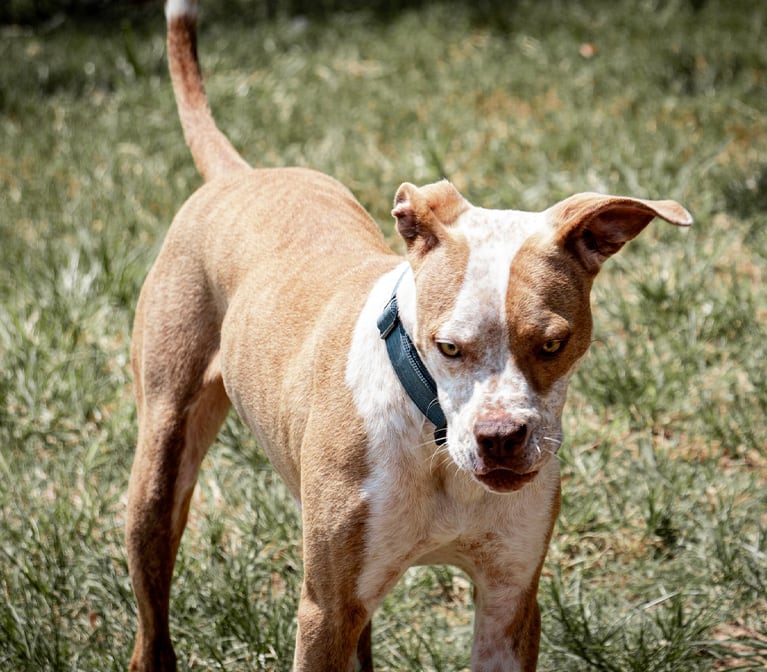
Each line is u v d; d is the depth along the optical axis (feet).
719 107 32.73
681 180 27.37
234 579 16.76
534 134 31.42
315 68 38.68
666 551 17.58
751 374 21.11
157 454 15.60
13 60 40.96
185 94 18.66
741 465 19.36
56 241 27.09
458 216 12.17
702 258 24.62
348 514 12.48
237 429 20.17
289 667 15.57
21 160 32.42
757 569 16.53
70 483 19.52
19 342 22.67
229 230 15.69
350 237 15.08
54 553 17.43
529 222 11.97
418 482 12.42
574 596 16.56
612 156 28.94
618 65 36.45
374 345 12.60
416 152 30.19
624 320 22.57
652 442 19.62
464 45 40.57
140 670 15.55
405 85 36.65
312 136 33.09
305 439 13.08
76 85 38.58
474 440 11.21
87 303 23.88
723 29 39.17
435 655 15.49
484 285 11.43
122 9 48.24
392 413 12.33
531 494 12.58
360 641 15.26
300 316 14.11
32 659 15.69
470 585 17.37
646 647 15.49
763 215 26.21
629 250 25.58
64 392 21.38
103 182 30.30
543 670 15.57
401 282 12.57
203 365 15.70
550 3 43.27
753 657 15.26
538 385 11.51
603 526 17.97
